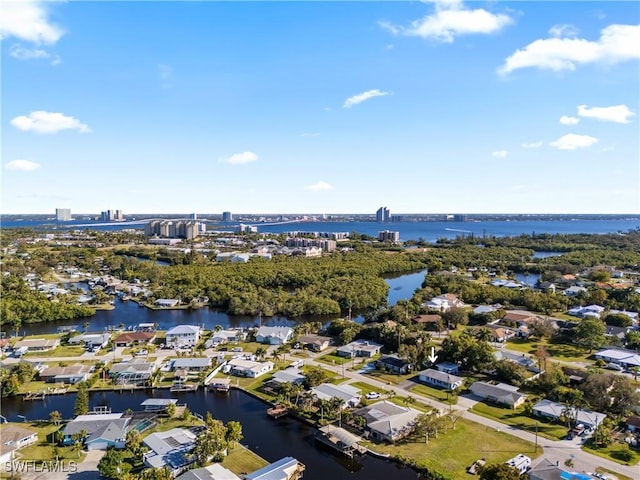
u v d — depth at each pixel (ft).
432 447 303.68
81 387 388.57
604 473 270.67
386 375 439.22
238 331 577.02
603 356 473.26
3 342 531.09
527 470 276.41
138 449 293.64
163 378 433.48
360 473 280.51
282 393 372.38
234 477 261.44
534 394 390.63
